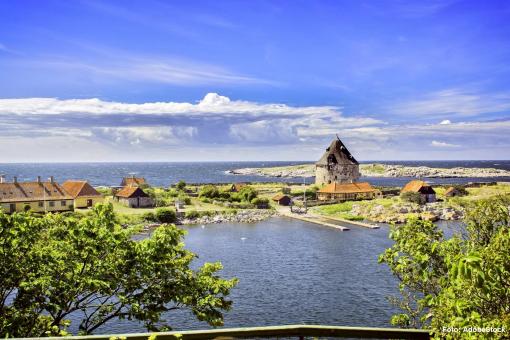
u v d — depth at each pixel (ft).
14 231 50.39
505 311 26.71
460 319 25.82
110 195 439.22
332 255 204.85
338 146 557.33
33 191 307.99
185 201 401.90
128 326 111.34
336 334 23.71
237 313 126.00
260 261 192.34
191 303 55.98
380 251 214.28
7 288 50.21
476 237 43.65
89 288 52.80
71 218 57.98
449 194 458.50
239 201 429.79
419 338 25.00
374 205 384.27
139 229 61.87
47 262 52.34
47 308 50.16
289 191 530.27
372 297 139.64
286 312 127.24
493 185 554.87
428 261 45.96
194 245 231.91
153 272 55.93
